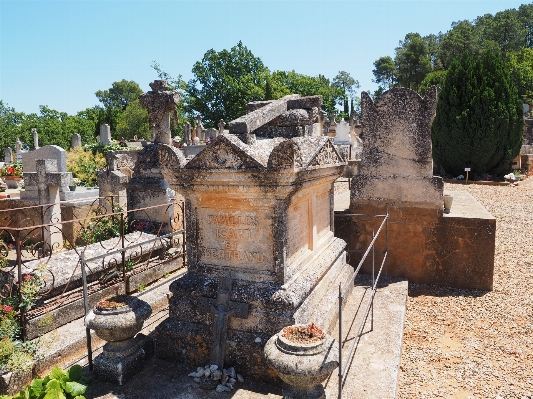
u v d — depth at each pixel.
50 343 4.61
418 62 57.22
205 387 3.97
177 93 8.26
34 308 5.02
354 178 7.49
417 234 7.30
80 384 3.74
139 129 42.81
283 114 5.53
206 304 4.37
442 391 4.43
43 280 5.08
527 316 6.21
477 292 7.09
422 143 7.09
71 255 6.08
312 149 4.61
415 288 7.28
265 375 4.07
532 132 28.48
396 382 4.07
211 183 4.24
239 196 4.26
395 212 7.35
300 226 4.89
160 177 7.99
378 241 7.49
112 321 3.93
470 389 4.47
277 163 3.86
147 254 7.27
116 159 12.13
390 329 5.17
